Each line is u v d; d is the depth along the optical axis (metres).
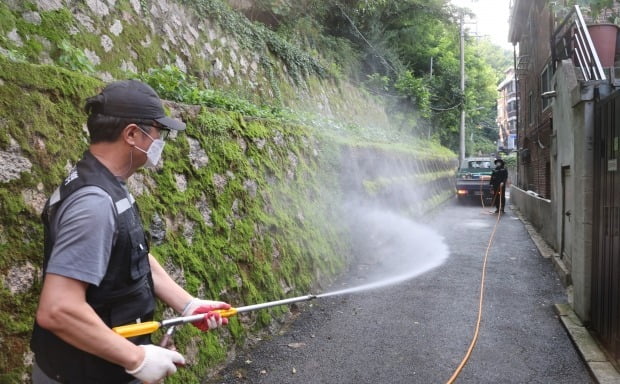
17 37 4.72
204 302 2.22
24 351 2.44
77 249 1.55
